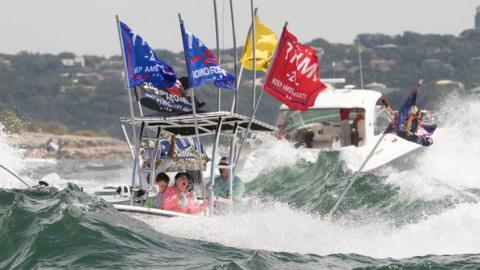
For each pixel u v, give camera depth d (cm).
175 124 5103
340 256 4316
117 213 4597
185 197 4991
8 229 4275
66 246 4109
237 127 5153
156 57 4869
